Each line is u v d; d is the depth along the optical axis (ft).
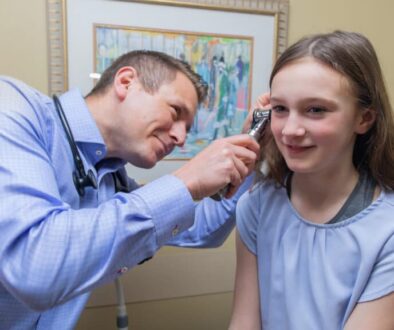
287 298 2.16
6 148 1.94
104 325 4.01
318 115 1.86
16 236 1.70
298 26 4.22
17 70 3.50
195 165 2.14
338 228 2.06
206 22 3.88
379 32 4.51
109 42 3.63
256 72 4.10
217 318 4.42
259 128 2.41
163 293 4.17
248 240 2.51
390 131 2.08
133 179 3.74
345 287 1.99
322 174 2.07
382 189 2.09
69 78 3.59
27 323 2.53
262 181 2.48
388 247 1.89
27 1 3.44
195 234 3.43
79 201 2.70
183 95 2.70
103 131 2.77
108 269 1.86
